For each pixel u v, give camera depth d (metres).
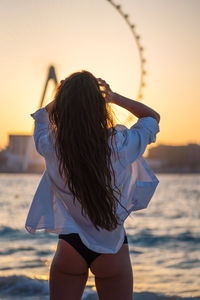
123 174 2.35
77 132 2.25
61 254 2.40
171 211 33.19
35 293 6.85
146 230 20.91
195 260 11.52
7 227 20.69
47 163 2.36
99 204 2.25
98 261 2.38
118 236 2.37
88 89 2.31
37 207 2.37
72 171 2.25
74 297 2.41
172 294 6.97
